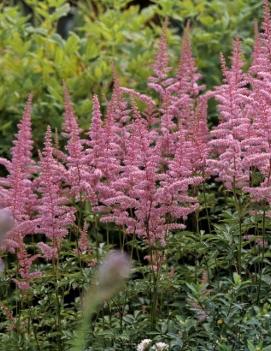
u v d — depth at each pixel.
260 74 6.74
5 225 4.00
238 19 10.59
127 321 6.55
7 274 6.92
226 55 10.34
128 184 6.59
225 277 6.73
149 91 9.77
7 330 6.97
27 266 6.50
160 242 6.66
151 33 10.53
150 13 11.01
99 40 10.96
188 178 6.45
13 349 6.48
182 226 6.62
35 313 6.79
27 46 10.19
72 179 6.67
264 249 6.84
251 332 5.89
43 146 9.55
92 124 6.73
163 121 7.29
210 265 6.92
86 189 6.60
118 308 6.67
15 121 9.73
